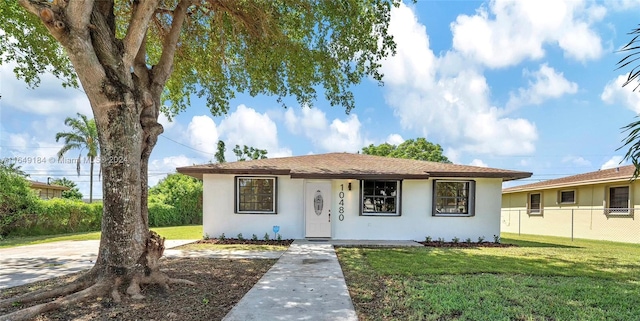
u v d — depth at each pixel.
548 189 16.33
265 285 4.94
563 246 10.41
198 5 6.96
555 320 3.69
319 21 7.64
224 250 8.56
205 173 10.63
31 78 8.54
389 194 11.05
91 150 28.09
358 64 8.22
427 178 10.41
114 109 4.47
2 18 7.14
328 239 10.74
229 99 10.29
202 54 9.00
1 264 6.64
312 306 3.96
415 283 5.20
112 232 4.52
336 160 12.80
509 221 19.92
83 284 4.45
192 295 4.47
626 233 12.35
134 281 4.48
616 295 4.65
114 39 4.61
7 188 13.68
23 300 4.08
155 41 8.77
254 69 9.03
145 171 5.09
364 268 6.33
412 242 10.31
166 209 20.84
